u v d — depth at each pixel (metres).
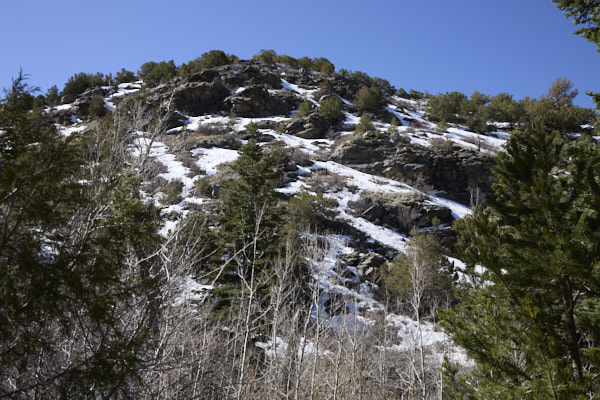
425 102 100.38
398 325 19.78
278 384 9.18
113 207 4.57
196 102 69.25
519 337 5.90
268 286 13.24
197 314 7.11
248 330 8.06
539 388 4.75
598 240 5.44
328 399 11.49
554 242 5.67
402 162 48.72
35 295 3.19
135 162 6.62
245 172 24.28
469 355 6.52
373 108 77.50
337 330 13.84
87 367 3.43
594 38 8.95
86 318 4.07
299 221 31.77
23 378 3.74
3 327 3.06
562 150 6.92
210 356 7.31
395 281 23.97
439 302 22.77
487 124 74.38
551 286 5.98
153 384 5.14
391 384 14.54
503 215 7.15
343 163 50.97
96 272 3.55
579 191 6.31
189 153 43.44
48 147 3.41
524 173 7.05
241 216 21.03
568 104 79.19
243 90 70.75
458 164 48.56
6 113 3.40
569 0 9.23
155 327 4.93
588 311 6.88
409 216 37.53
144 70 95.62
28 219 3.27
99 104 62.59
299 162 48.28
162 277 5.30
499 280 6.18
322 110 67.00
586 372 5.62
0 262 3.15
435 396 13.47
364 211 37.97
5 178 3.14
